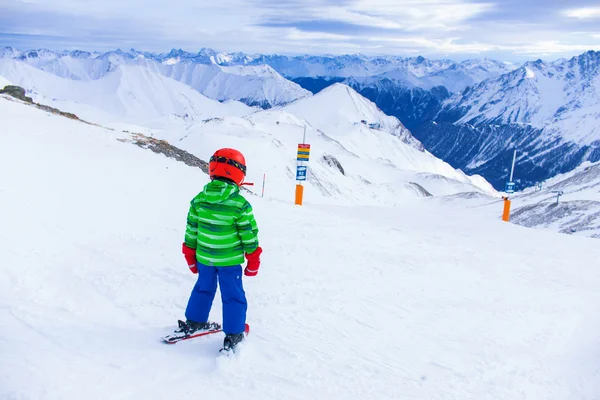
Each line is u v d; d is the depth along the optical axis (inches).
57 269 215.0
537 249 423.2
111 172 450.3
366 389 152.2
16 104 657.6
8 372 124.9
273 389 142.6
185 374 144.3
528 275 329.4
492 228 527.8
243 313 161.8
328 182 3287.4
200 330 169.6
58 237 259.3
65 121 652.7
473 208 3223.4
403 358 181.5
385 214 611.5
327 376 156.4
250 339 175.6
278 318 203.2
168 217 357.7
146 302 197.0
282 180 2081.7
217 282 168.2
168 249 279.9
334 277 276.2
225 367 150.3
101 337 158.4
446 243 416.5
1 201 287.1
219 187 157.5
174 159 679.1
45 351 140.6
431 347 195.8
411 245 392.8
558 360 198.1
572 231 2086.6
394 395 151.6
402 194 4571.9
